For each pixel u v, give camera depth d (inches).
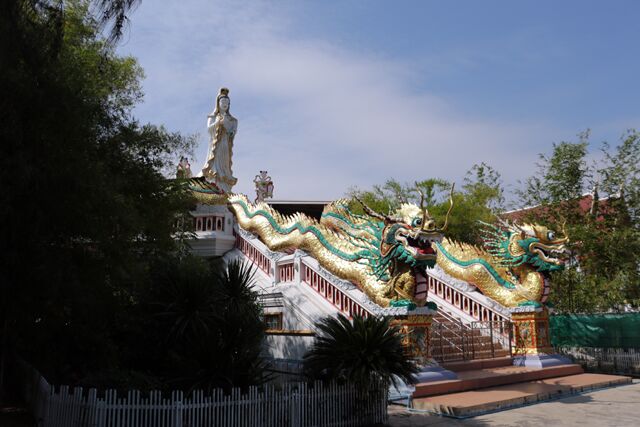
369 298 549.6
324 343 394.9
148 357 480.7
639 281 756.6
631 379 607.2
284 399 355.6
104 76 547.8
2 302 380.2
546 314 647.1
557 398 503.5
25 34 334.0
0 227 342.0
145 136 518.9
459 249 719.1
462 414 420.8
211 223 828.6
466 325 619.5
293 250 709.9
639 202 842.2
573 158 909.2
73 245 396.5
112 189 394.0
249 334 417.4
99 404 317.1
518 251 647.8
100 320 465.4
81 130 370.0
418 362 496.4
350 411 387.2
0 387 434.0
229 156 956.6
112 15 351.6
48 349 475.5
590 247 812.6
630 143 871.7
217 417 328.2
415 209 518.9
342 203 776.9
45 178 331.3
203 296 459.2
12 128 320.2
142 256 510.9
